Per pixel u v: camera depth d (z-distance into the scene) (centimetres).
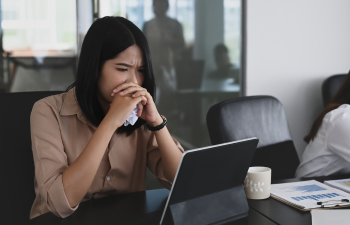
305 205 100
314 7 294
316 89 303
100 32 108
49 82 239
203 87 273
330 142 153
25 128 125
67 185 97
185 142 272
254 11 278
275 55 288
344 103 159
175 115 268
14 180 121
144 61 111
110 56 108
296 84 297
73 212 97
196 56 268
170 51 261
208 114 154
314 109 304
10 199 120
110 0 243
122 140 124
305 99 301
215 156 85
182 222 83
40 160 105
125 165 125
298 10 290
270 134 164
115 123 105
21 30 230
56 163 105
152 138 132
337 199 104
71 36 239
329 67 304
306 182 123
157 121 118
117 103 107
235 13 274
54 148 108
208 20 268
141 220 92
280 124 169
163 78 262
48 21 234
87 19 241
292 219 93
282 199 106
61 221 92
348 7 303
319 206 99
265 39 284
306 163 163
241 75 282
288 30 289
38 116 113
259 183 107
